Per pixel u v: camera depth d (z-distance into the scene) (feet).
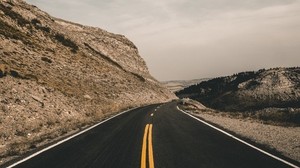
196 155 32.27
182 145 38.09
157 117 78.69
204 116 83.66
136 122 66.23
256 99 445.37
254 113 184.55
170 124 61.93
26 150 36.52
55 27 173.58
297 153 33.53
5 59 86.58
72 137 45.37
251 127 57.21
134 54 337.93
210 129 53.57
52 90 81.66
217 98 511.40
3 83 64.95
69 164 28.78
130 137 44.80
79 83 118.62
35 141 42.01
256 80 507.30
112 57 283.59
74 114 74.95
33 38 132.36
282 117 171.12
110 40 310.65
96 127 57.57
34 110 61.16
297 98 418.92
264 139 43.04
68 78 114.73
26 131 49.44
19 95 63.67
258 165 27.99
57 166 28.04
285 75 492.54
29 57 105.50
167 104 160.25
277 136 45.78
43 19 166.61
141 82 238.27
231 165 28.07
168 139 42.78
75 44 172.55
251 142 40.06
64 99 81.41
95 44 277.85
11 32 116.88
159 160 30.04
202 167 27.37
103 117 80.59
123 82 179.22
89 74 143.54
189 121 67.97
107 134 48.34
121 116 82.58
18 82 70.49
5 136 44.88
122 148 36.32
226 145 37.99
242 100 455.63
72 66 134.21
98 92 124.47
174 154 32.81
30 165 28.50
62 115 68.64
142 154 32.73
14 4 151.23
